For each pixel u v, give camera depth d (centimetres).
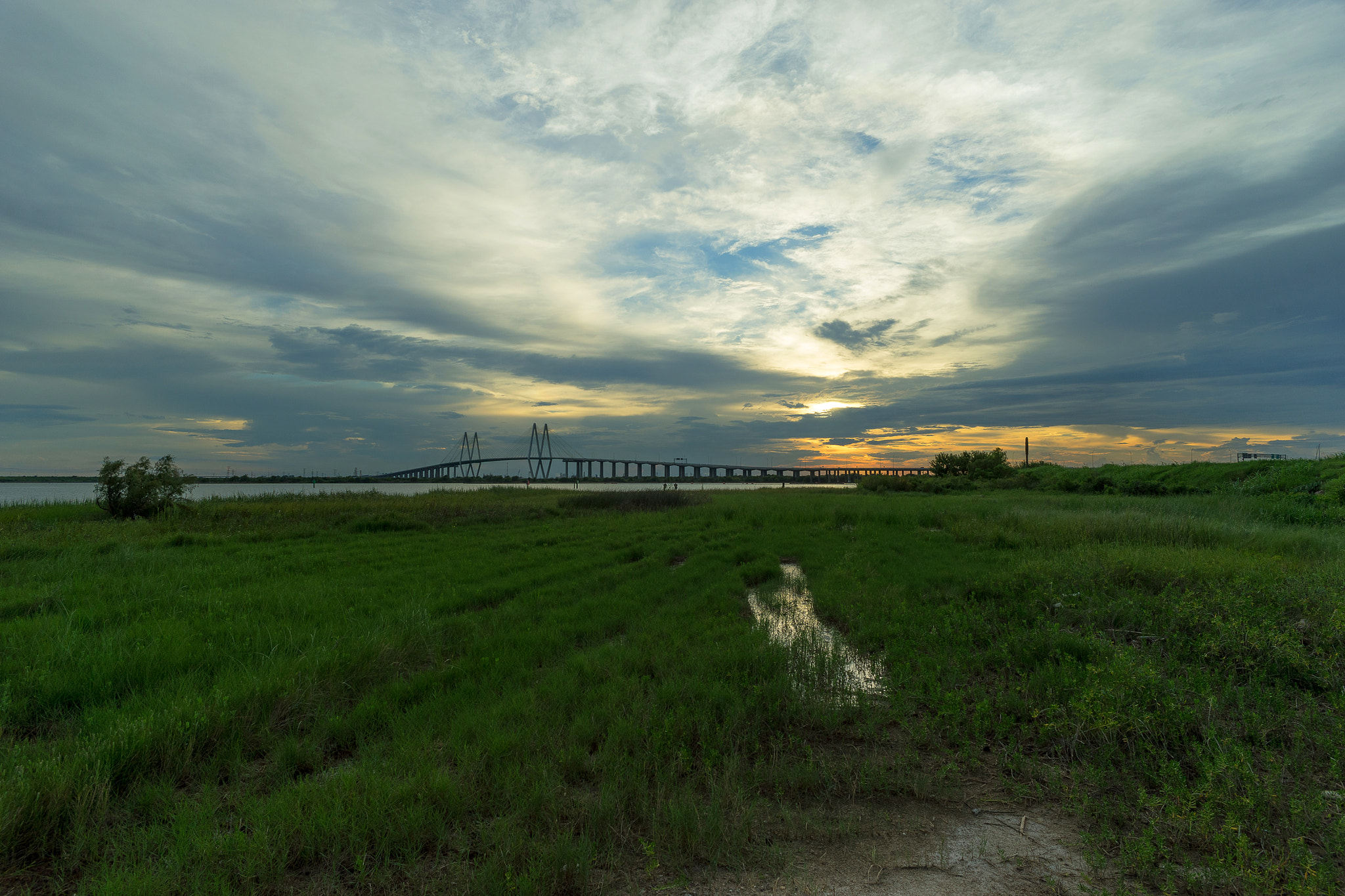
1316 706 505
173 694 528
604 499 3088
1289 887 295
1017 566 1118
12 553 1277
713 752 432
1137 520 1576
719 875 329
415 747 454
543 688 578
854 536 1805
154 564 1199
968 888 316
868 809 398
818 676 627
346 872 329
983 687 597
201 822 356
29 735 488
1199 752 428
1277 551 1232
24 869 326
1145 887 312
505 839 337
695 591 1080
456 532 1884
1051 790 416
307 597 922
